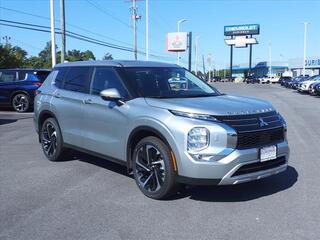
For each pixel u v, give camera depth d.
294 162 8.50
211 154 5.55
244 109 5.93
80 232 5.03
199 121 5.63
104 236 4.91
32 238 4.87
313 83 35.75
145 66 7.22
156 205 5.92
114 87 6.93
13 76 18.75
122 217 5.49
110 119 6.86
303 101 27.19
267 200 6.09
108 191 6.56
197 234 4.95
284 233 4.95
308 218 5.40
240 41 131.88
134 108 6.39
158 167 6.05
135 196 6.31
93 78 7.49
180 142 5.68
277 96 33.78
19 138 11.48
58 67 8.73
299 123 15.05
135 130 6.33
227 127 5.59
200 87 7.30
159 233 4.99
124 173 7.60
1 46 55.66
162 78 7.04
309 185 6.83
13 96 18.67
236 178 5.64
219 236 4.89
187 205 5.91
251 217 5.45
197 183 5.65
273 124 6.06
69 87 8.09
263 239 4.80
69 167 8.07
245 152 5.64
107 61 7.42
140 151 6.31
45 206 5.92
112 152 6.92
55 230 5.09
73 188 6.74
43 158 8.90
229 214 5.57
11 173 7.68
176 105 5.93
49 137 8.63
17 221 5.38
